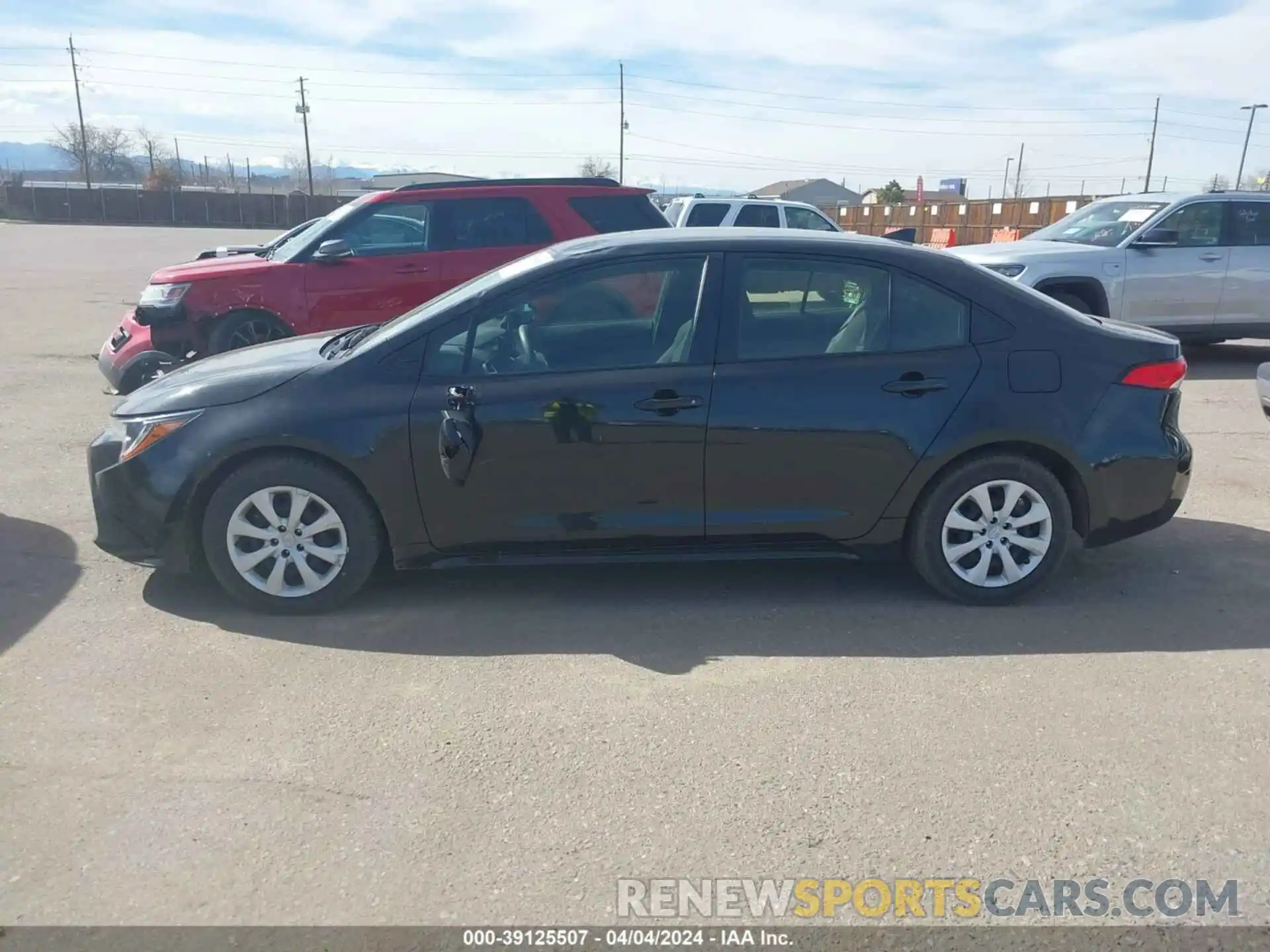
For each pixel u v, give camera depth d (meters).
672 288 4.57
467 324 4.53
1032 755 3.49
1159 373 4.72
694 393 4.46
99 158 88.12
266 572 4.55
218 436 4.43
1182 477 4.77
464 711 3.76
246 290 8.52
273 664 4.11
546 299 4.55
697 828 3.10
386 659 4.16
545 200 9.00
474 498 4.48
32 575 5.01
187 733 3.59
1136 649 4.30
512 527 4.54
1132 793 3.28
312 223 10.36
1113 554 5.43
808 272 4.61
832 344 4.59
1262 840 3.06
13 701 3.80
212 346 8.59
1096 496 4.68
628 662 4.14
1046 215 25.92
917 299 4.63
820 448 4.52
